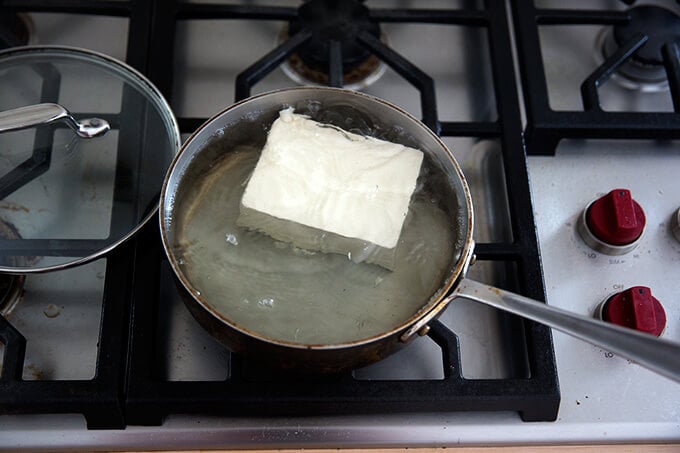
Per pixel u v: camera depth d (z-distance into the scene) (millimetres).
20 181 673
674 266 732
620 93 836
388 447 652
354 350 541
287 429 649
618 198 705
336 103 650
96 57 731
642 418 665
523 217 704
